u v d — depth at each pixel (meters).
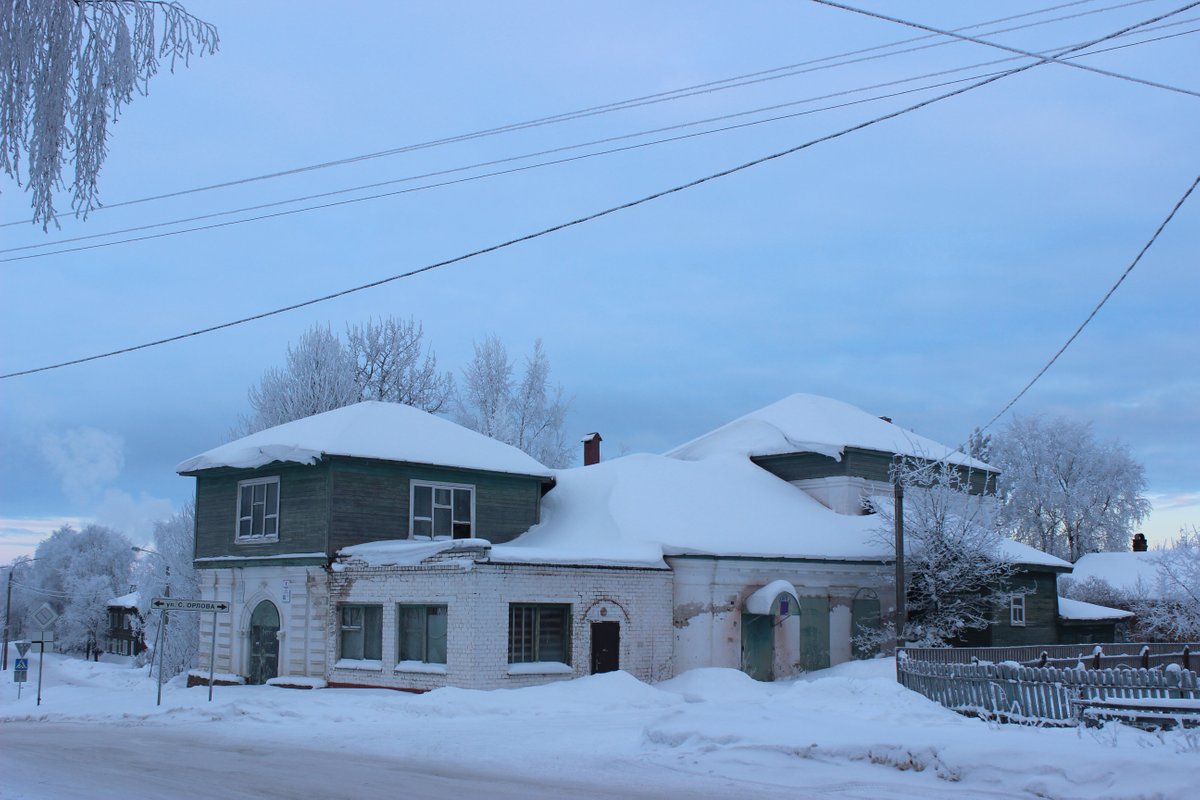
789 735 16.16
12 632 117.25
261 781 13.95
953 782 13.54
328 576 32.34
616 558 31.39
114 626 105.69
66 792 12.92
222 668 35.44
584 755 16.52
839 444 42.19
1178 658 33.19
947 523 37.81
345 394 58.03
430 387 61.50
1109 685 17.88
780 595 33.91
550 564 29.59
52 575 118.19
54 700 31.67
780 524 38.41
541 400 60.62
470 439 37.56
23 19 8.99
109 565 114.94
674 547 33.22
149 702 28.19
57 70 9.11
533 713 23.34
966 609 38.56
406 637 30.20
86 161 9.24
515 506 37.25
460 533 35.69
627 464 40.31
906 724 18.20
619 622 31.16
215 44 9.70
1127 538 69.44
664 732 17.20
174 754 16.97
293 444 33.16
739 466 43.31
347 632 32.00
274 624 34.00
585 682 26.52
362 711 24.08
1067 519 70.44
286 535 33.94
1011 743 14.30
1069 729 16.67
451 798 12.64
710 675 30.53
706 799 12.62
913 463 41.56
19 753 17.02
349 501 33.12
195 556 37.00
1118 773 12.38
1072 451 71.06
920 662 23.34
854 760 14.74
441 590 28.89
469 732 19.72
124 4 9.40
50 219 9.16
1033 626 44.31
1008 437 72.62
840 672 33.69
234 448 35.88
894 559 37.91
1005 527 47.44
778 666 34.81
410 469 34.62
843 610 37.28
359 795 12.81
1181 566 43.06
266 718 23.14
